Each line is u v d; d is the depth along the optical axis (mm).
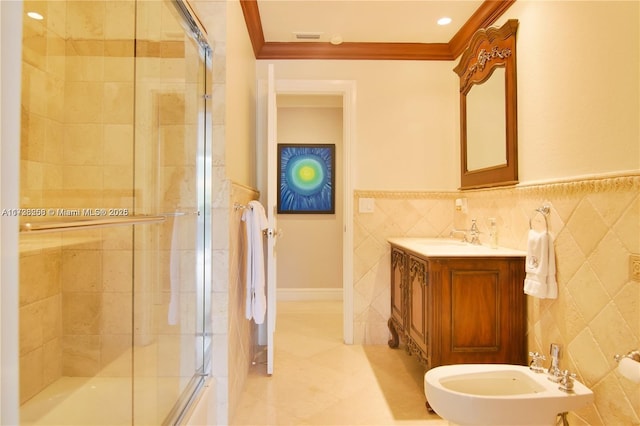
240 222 2045
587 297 1429
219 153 1717
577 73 1504
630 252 1246
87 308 1739
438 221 2836
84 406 1568
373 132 2840
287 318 3428
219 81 1726
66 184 1739
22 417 1526
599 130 1386
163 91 1737
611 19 1320
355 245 2805
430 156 2852
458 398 1289
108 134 1743
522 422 1274
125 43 1729
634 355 1181
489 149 2260
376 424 1713
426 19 2459
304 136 4148
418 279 1986
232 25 1879
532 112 1834
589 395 1302
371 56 2836
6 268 776
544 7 1729
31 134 1614
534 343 1736
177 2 1518
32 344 1614
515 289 1788
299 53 2818
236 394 1860
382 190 2824
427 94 2857
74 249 1747
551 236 1628
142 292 1736
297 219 4152
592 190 1404
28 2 1584
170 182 1736
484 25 2371
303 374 2236
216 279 1704
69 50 1742
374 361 2434
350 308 2783
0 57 750
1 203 769
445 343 1761
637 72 1219
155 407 1491
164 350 1701
